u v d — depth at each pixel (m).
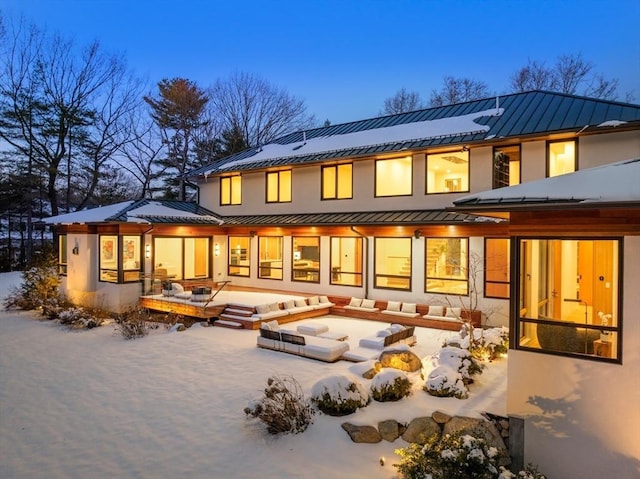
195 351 11.86
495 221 12.92
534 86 37.00
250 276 20.27
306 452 6.71
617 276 6.14
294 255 18.80
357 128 21.41
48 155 31.16
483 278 14.03
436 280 15.15
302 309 15.61
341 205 17.94
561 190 6.46
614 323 6.21
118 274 16.73
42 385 9.68
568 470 6.43
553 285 6.70
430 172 15.88
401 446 7.01
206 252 20.70
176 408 8.30
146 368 10.59
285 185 19.89
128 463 6.53
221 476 6.18
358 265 17.17
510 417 6.82
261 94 39.88
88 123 32.03
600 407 6.22
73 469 6.40
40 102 30.27
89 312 16.59
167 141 37.00
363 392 7.91
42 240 35.88
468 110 18.33
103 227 17.23
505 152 14.59
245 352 11.65
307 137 23.12
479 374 9.14
